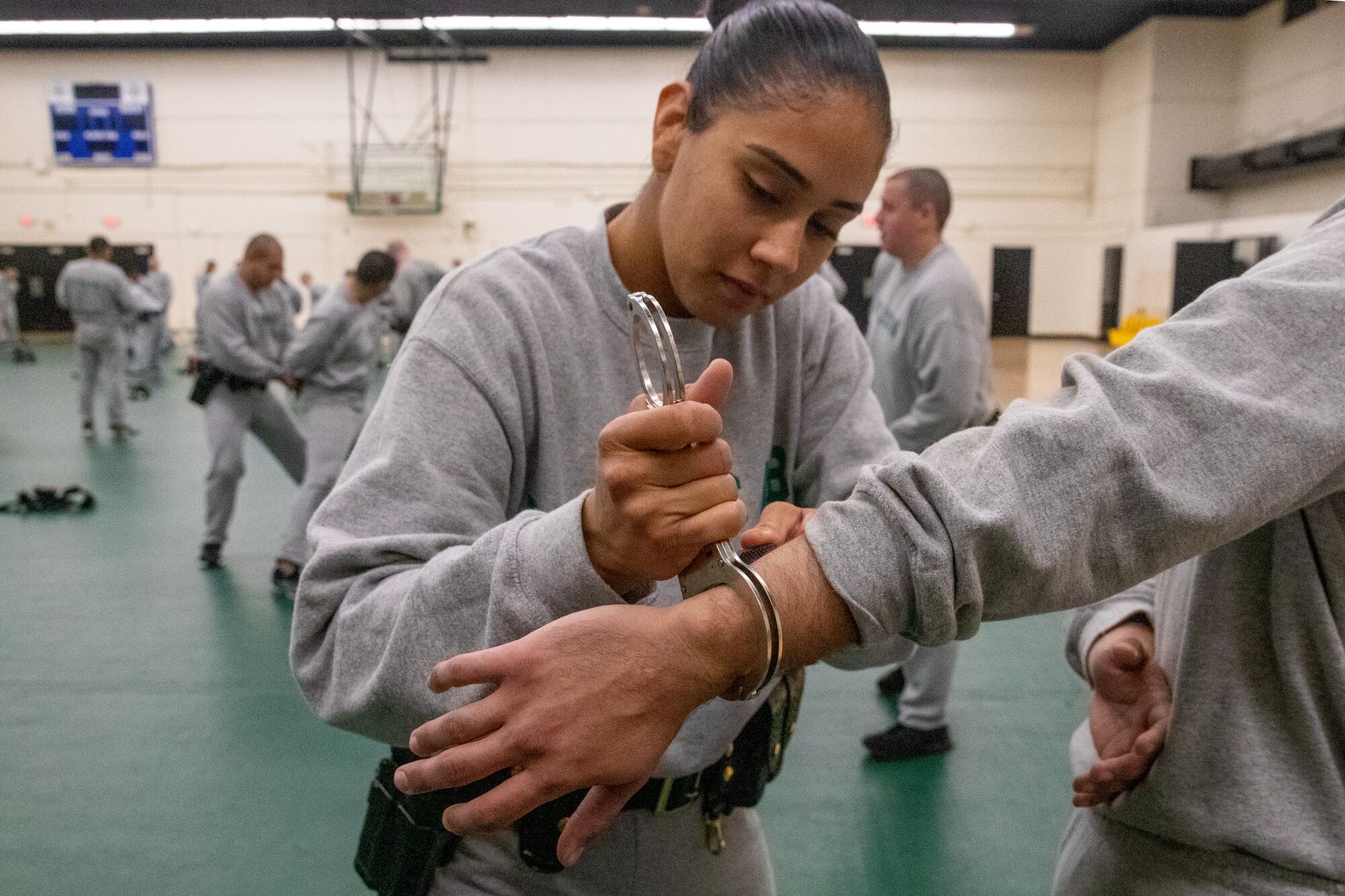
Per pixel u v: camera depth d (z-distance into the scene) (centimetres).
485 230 1819
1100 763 80
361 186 1784
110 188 1834
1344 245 67
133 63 1798
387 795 91
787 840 242
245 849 235
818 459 100
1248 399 62
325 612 75
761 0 72
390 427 80
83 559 462
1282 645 73
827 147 68
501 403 82
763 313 95
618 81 1770
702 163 73
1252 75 1497
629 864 90
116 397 803
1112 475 60
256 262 428
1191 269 1409
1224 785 75
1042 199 1786
